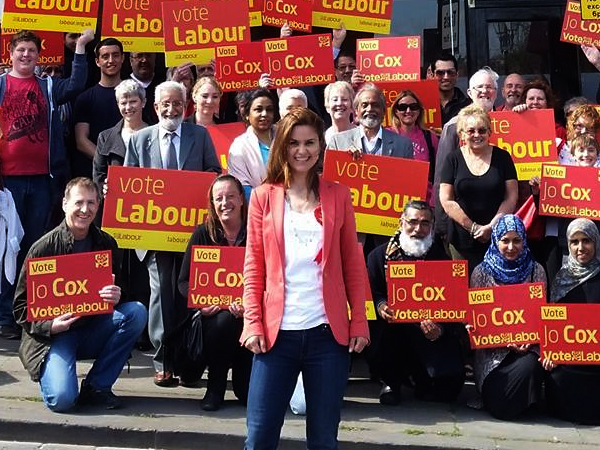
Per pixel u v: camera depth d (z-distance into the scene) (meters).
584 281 4.71
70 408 4.44
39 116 5.66
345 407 4.68
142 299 5.38
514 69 7.02
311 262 3.30
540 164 5.40
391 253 4.84
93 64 6.68
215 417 4.43
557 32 6.98
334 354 3.29
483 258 5.03
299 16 6.07
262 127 5.23
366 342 3.33
